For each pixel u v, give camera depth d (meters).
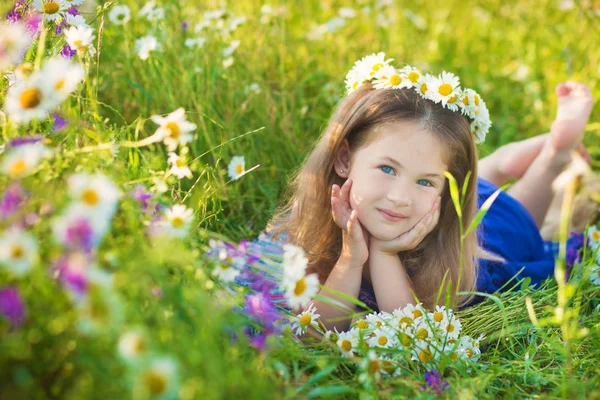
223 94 2.39
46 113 1.35
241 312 1.35
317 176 1.83
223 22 2.54
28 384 0.96
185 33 2.51
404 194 1.65
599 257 1.85
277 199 2.21
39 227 1.09
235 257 1.36
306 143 2.42
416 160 1.66
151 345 0.96
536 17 3.78
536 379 1.44
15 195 1.09
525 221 2.15
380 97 1.74
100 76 2.32
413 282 1.83
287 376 1.19
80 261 0.97
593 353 1.50
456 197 1.40
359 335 1.41
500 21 3.88
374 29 3.20
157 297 1.14
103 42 2.37
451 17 3.94
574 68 3.20
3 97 1.39
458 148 1.73
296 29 3.19
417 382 1.35
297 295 1.33
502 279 1.94
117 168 1.32
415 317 1.55
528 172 2.33
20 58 1.48
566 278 2.02
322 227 1.83
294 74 2.65
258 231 2.14
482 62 3.49
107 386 0.96
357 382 1.33
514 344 1.65
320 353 1.44
